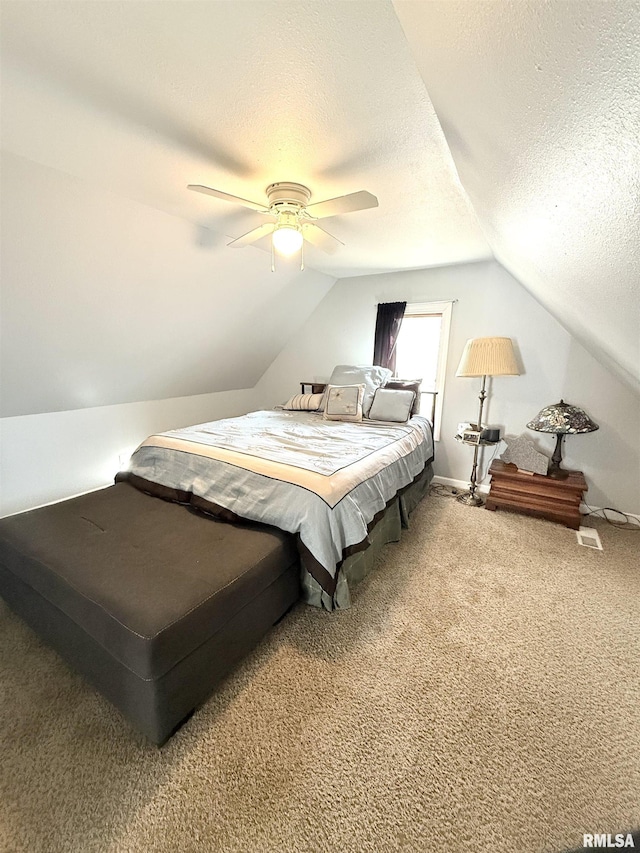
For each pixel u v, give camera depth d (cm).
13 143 159
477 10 56
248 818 105
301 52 109
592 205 76
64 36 106
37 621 157
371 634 174
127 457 375
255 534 175
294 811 107
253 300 362
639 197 60
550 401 312
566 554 243
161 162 175
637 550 248
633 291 91
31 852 98
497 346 290
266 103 133
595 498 303
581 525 283
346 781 114
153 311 298
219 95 129
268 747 124
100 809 107
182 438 246
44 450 313
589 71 48
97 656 130
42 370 273
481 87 75
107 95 130
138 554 156
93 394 328
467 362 301
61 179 186
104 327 279
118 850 99
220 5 94
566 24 45
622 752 123
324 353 439
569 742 126
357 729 130
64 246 213
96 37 106
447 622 182
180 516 194
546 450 320
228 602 139
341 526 179
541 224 111
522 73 60
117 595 129
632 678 151
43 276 219
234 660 147
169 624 118
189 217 241
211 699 140
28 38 107
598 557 239
